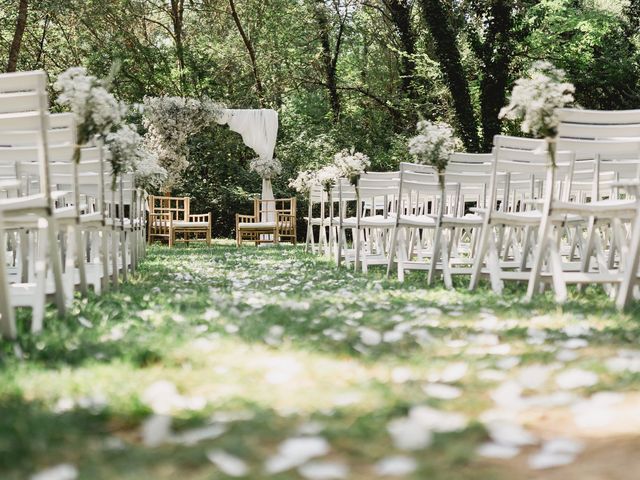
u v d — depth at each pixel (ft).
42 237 12.07
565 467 5.28
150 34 81.46
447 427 6.15
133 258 25.55
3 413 6.66
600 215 15.12
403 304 15.08
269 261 34.06
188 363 8.80
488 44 61.31
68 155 13.79
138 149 20.65
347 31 78.69
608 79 65.72
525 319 12.58
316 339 10.57
